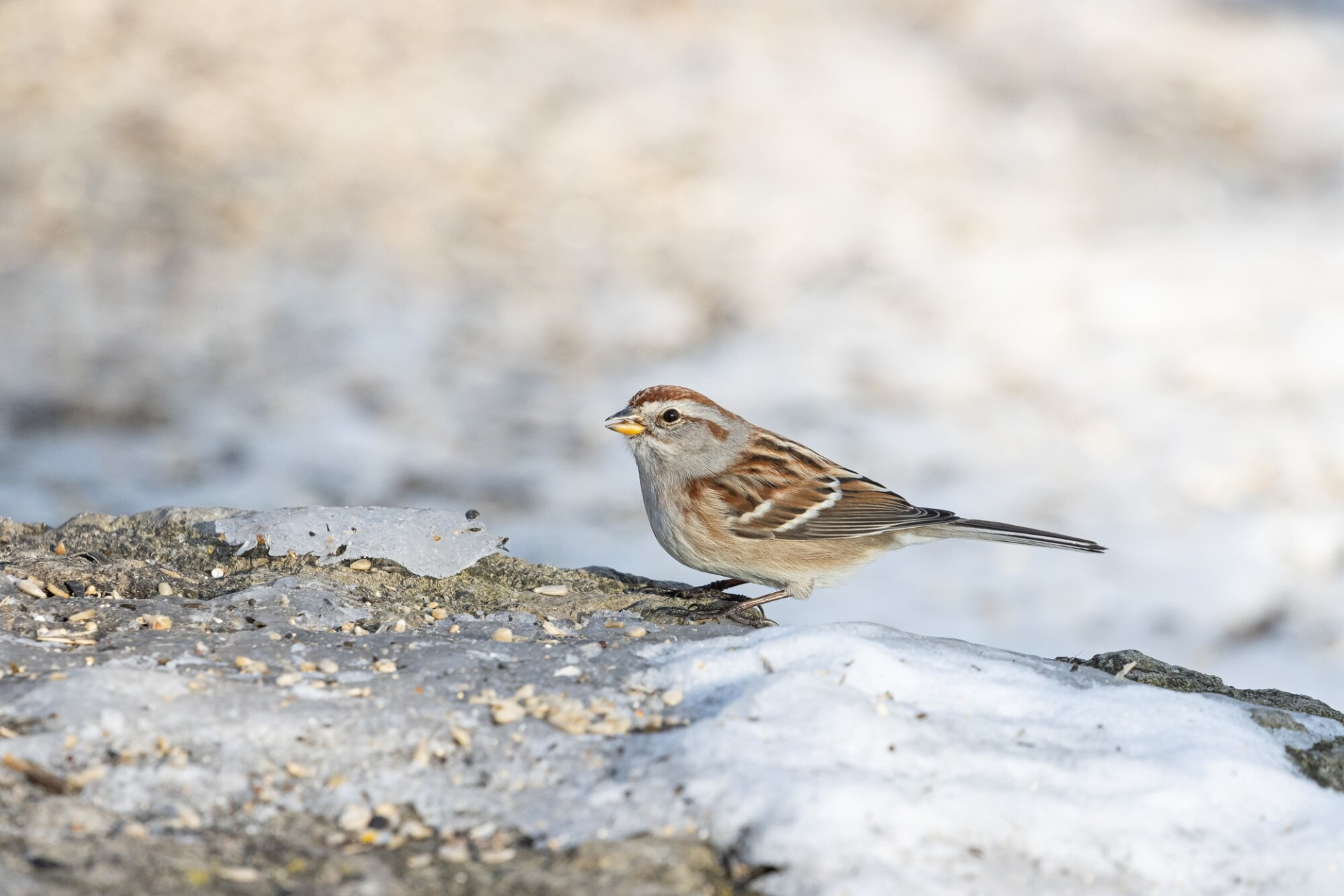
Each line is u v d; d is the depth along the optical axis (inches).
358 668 186.4
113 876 136.8
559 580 245.9
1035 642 457.1
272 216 891.4
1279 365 719.1
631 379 711.7
